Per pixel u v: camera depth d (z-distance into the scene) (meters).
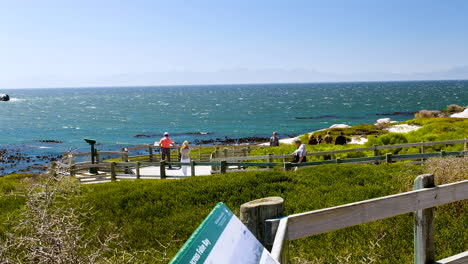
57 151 55.03
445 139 23.12
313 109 129.38
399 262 6.86
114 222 10.45
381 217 3.73
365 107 132.25
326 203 10.69
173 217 10.74
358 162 17.27
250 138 68.75
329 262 7.04
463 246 7.22
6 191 14.05
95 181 18.95
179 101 195.38
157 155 26.27
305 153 17.42
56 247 4.62
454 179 9.30
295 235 3.03
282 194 12.22
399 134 23.22
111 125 92.81
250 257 2.23
